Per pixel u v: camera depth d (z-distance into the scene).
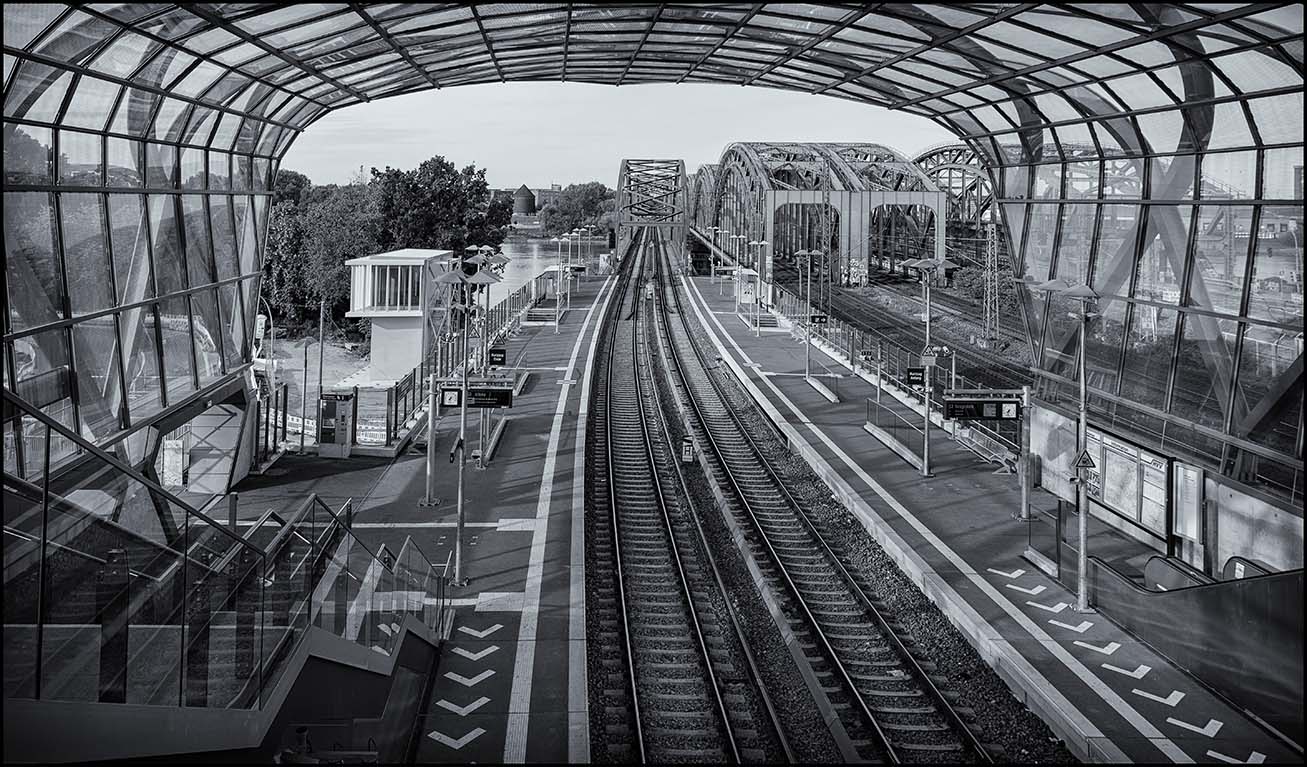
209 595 9.89
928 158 116.44
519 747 14.01
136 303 21.83
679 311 78.44
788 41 24.92
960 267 94.56
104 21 16.41
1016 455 29.92
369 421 37.50
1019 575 21.23
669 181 173.50
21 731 6.81
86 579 7.98
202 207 25.83
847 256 95.19
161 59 19.48
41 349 18.20
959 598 19.84
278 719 11.09
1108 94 22.92
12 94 16.34
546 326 67.81
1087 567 19.56
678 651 18.27
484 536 23.84
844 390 43.53
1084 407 19.44
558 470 30.09
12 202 17.19
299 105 28.45
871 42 23.67
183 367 24.92
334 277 77.12
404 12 20.45
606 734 14.77
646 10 22.48
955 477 29.30
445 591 20.17
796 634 19.25
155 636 8.95
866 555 23.70
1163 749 13.88
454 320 48.09
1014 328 64.56
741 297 81.44
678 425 39.50
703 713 15.68
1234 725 14.61
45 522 7.50
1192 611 16.33
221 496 26.67
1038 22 19.31
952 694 16.53
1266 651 14.44
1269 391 20.22
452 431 35.28
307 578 12.31
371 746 12.68
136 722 8.20
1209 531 21.66
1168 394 23.73
